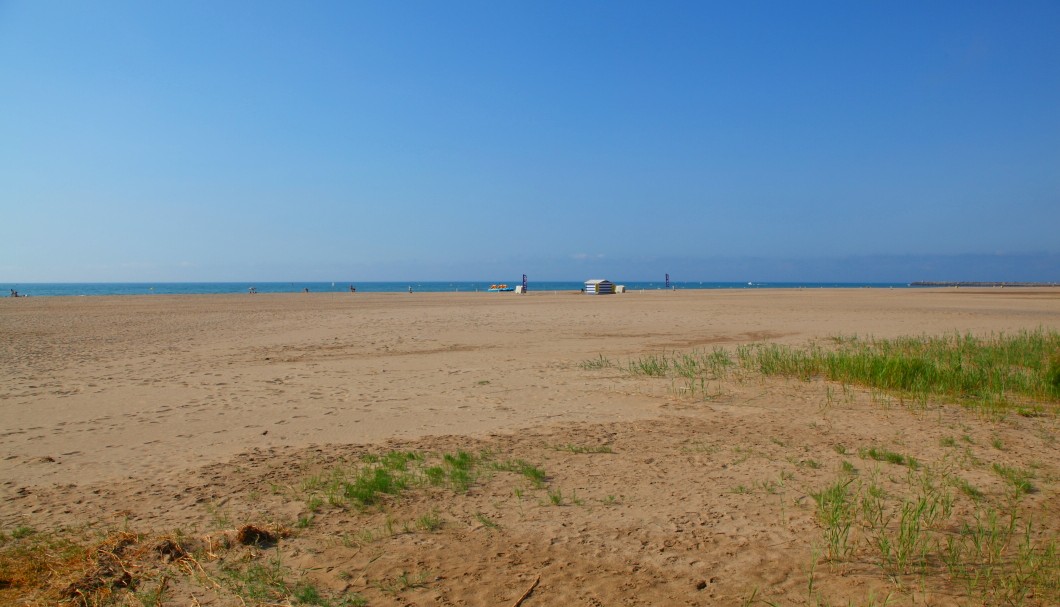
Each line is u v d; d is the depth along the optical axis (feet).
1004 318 76.02
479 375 38.42
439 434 24.49
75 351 52.49
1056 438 22.59
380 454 21.68
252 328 72.13
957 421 25.23
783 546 14.05
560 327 69.10
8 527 15.70
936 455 20.61
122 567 13.35
